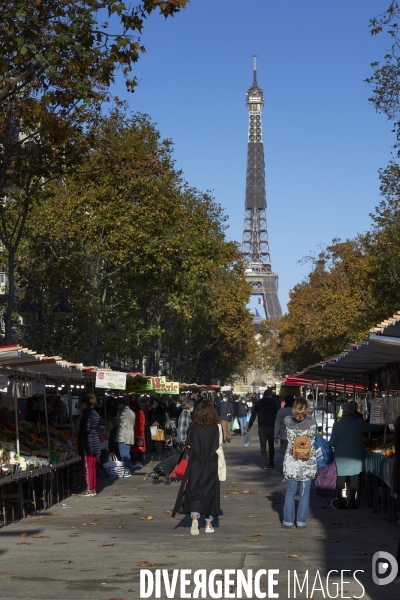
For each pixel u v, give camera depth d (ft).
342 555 38.09
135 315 186.09
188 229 161.38
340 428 56.03
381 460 51.08
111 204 136.56
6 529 46.80
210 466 45.09
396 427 38.75
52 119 69.62
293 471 47.39
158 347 214.69
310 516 52.90
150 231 141.49
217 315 236.02
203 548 40.09
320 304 233.55
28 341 116.16
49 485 62.69
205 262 176.35
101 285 152.35
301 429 47.75
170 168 144.77
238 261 238.07
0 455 51.24
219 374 364.38
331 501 57.88
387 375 59.52
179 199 152.46
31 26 57.47
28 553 38.60
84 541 42.22
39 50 58.44
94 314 135.03
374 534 44.78
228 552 38.81
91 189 134.21
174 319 238.48
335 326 217.77
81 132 81.61
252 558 37.24
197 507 44.50
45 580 32.45
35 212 123.24
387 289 162.40
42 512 54.75
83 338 122.52
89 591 30.50
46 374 59.93
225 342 299.38
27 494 62.13
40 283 117.60
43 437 64.23
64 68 59.47
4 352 45.34
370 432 60.80
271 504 60.34
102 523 49.42
